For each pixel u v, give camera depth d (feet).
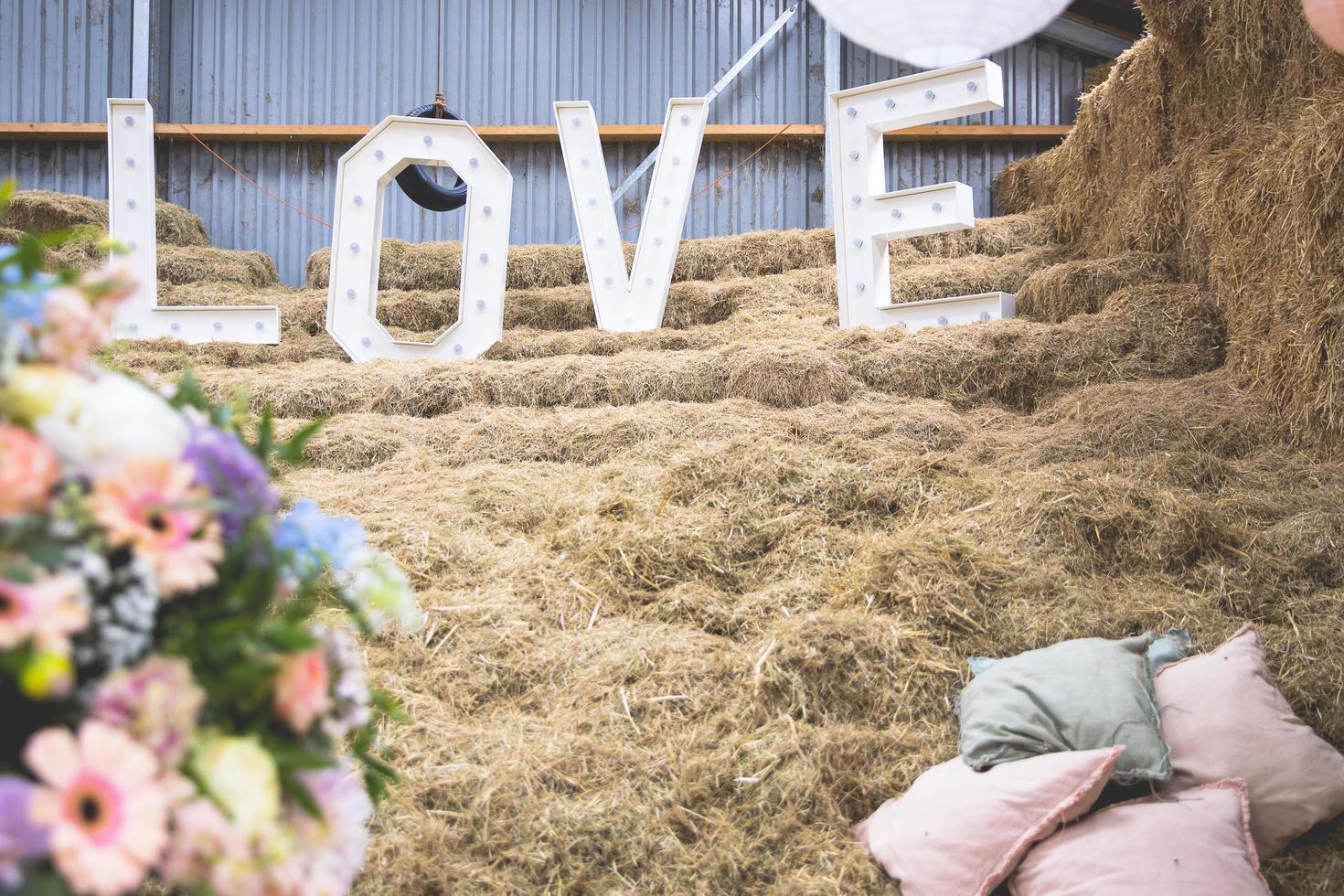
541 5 29.45
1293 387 12.80
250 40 28.86
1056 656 7.97
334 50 29.01
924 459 11.87
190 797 2.90
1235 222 14.43
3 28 28.09
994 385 15.23
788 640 8.73
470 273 18.71
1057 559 10.02
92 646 2.93
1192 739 7.36
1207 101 16.83
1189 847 6.42
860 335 16.22
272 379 15.78
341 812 3.39
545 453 13.60
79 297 3.22
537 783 7.45
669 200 19.75
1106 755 6.82
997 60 29.27
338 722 3.55
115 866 2.60
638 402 15.24
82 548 2.93
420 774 7.42
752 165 29.35
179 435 3.23
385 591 3.71
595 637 9.41
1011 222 23.59
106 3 28.30
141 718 2.89
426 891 6.53
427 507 11.68
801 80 29.60
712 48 29.63
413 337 21.59
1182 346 15.15
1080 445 12.65
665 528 10.64
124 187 19.20
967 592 9.39
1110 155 20.07
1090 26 28.48
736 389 15.06
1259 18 15.07
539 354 18.47
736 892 6.91
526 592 10.08
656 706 8.50
